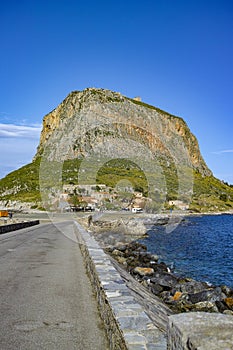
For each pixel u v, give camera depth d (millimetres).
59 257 11961
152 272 14547
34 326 4777
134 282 11586
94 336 4457
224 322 1939
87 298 6340
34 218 45469
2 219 41031
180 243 33094
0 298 6172
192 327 1891
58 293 6656
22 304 5828
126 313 3852
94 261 7250
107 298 4500
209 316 2027
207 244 34312
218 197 100250
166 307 9688
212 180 112375
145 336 3215
